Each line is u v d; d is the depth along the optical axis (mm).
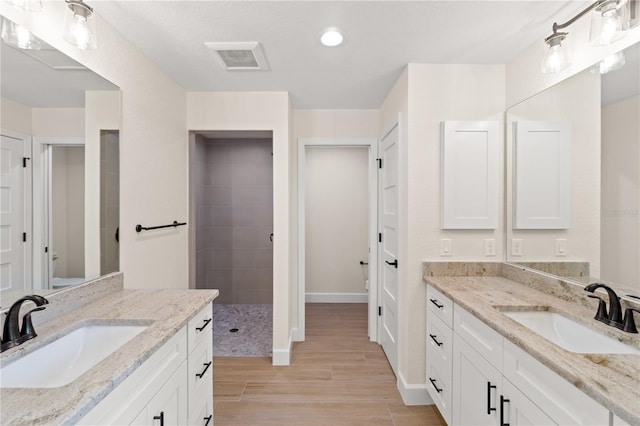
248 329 3428
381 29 1697
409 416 1988
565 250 1589
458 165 2064
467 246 2107
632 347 1050
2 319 1104
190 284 2725
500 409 1235
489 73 2107
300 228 3127
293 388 2293
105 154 1630
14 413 670
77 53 1442
